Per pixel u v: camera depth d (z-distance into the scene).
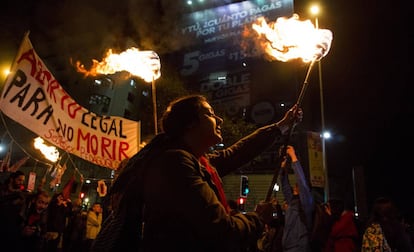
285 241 4.98
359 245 4.86
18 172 5.32
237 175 24.77
